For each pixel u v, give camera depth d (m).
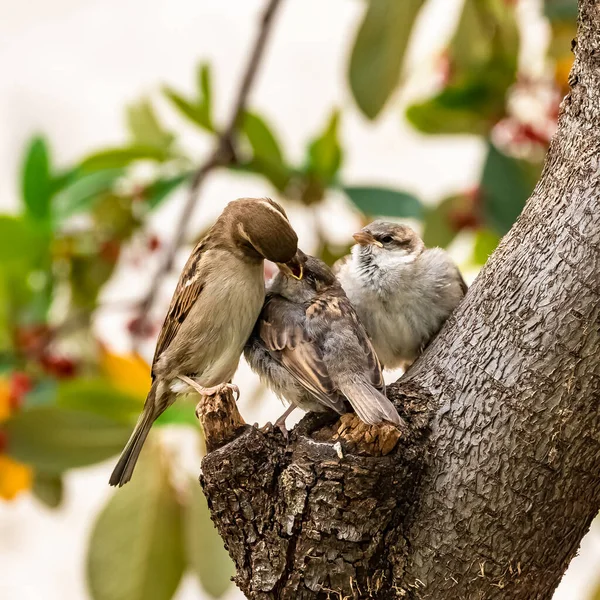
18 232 9.83
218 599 8.53
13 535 14.88
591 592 9.80
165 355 8.55
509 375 6.50
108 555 8.67
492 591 6.51
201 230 10.35
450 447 6.57
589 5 6.48
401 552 6.55
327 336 7.70
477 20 9.98
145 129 10.58
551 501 6.43
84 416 8.62
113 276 10.38
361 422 6.48
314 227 10.25
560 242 6.50
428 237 9.80
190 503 8.73
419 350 8.74
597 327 6.36
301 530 6.36
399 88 9.14
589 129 6.55
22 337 9.69
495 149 9.72
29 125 17.27
